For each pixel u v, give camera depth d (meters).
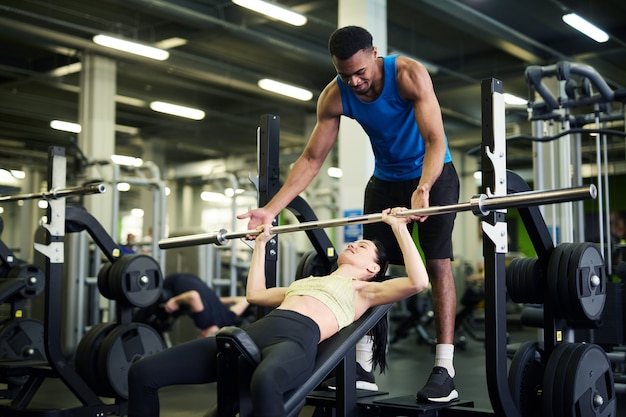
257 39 8.11
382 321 2.70
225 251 8.05
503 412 2.20
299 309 2.30
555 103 4.32
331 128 2.71
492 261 2.19
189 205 16.55
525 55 8.55
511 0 7.27
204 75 9.34
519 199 2.06
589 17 7.84
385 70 2.49
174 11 7.16
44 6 7.52
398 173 2.69
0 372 3.60
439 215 2.59
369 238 2.77
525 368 2.51
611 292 3.96
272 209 2.74
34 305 6.46
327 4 7.18
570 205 4.35
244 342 2.04
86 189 3.24
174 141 13.88
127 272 3.66
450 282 2.59
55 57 9.34
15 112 11.40
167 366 2.15
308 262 3.19
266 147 2.94
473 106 11.16
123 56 8.69
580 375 2.35
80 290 6.06
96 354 3.66
